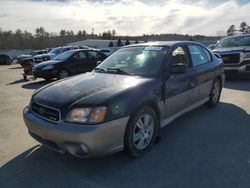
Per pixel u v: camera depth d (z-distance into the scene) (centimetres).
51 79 1223
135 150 373
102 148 330
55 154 397
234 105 642
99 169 353
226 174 334
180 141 436
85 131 318
